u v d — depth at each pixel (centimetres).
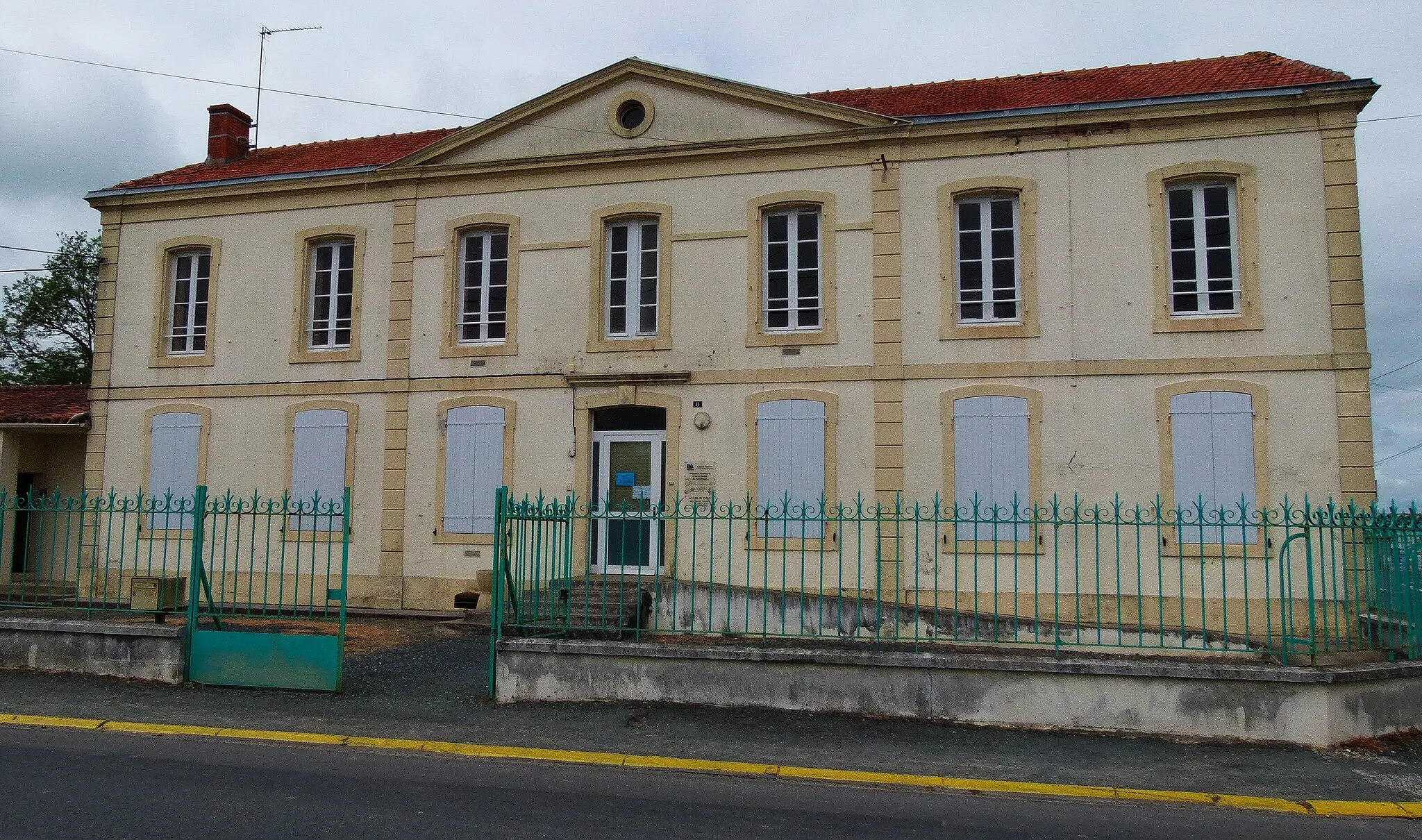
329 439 1630
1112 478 1361
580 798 647
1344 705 785
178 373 1708
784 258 1516
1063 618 1351
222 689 930
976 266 1453
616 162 1560
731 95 1520
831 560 1432
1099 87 1531
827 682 841
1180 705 793
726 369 1493
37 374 2920
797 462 1457
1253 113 1358
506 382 1570
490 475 1563
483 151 1616
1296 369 1321
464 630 1318
